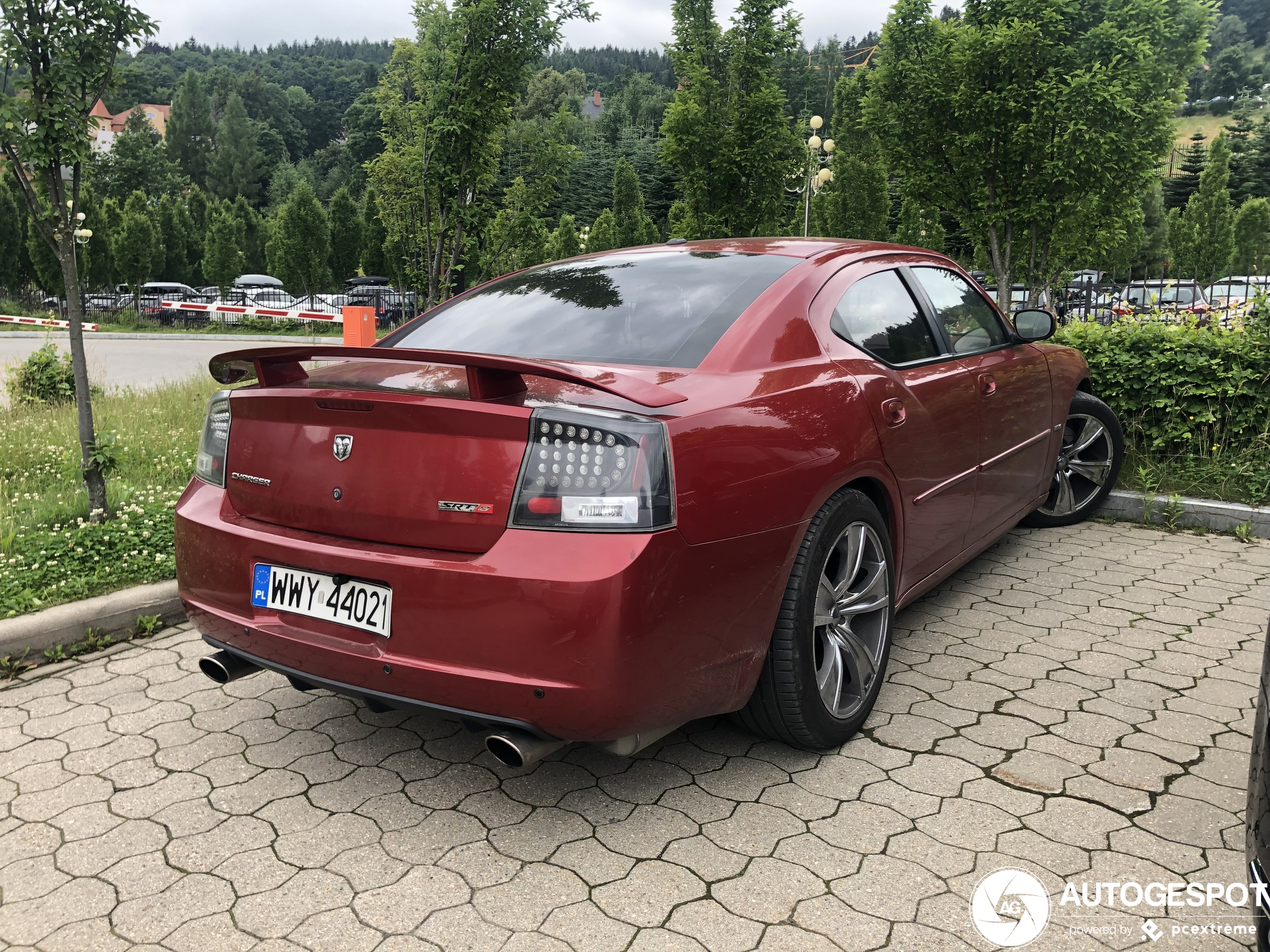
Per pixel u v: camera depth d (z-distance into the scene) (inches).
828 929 75.4
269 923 77.2
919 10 478.9
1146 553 181.3
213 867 85.3
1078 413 189.3
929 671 126.0
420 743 109.6
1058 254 513.7
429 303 404.5
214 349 840.3
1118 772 99.1
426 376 91.5
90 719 116.5
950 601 154.4
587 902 79.4
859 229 1460.4
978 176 481.7
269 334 1186.6
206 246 1724.9
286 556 89.4
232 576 94.3
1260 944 60.0
